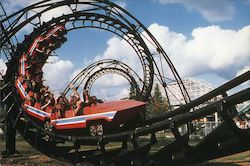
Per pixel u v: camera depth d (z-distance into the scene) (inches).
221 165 561.3
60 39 848.9
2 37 853.2
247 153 684.7
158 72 1171.9
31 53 794.2
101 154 547.8
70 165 619.8
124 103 569.0
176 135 387.9
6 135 856.3
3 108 859.4
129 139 462.0
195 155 392.2
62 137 584.4
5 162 754.2
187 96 1101.1
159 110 3016.7
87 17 973.2
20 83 751.1
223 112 326.3
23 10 864.3
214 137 370.6
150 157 451.2
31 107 708.7
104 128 564.7
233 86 347.9
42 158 808.3
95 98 603.8
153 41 1075.3
